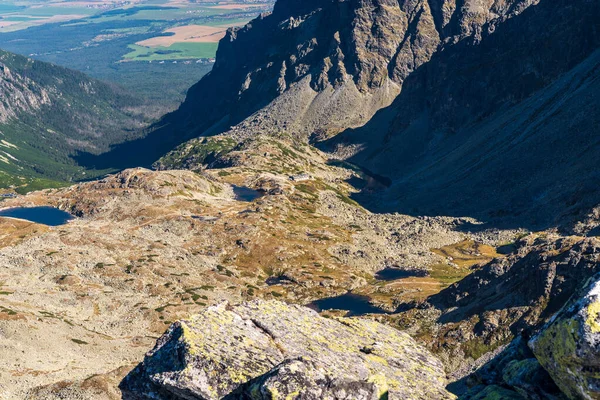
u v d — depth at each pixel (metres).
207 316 30.09
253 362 27.61
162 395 26.86
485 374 27.48
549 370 21.94
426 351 37.78
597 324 20.25
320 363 28.86
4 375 117.62
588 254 122.75
